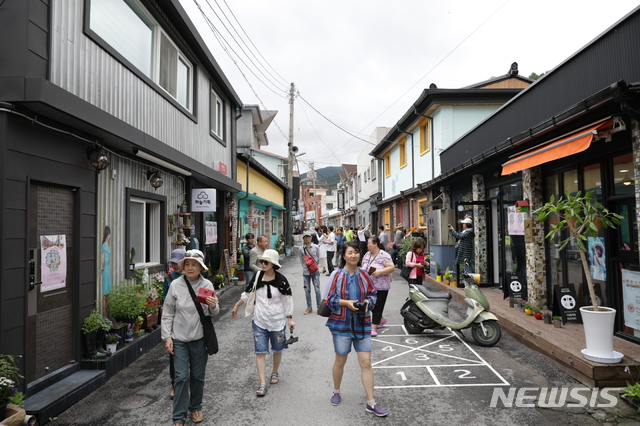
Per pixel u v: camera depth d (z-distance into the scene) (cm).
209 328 408
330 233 1614
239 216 1695
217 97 1241
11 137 415
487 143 986
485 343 646
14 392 385
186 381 395
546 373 527
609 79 562
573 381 497
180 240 940
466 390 480
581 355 502
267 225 2428
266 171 2044
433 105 1585
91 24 574
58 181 491
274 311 494
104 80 589
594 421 399
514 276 830
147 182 777
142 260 779
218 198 1351
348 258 441
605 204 606
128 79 664
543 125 616
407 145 2019
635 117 456
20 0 435
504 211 1002
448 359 592
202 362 416
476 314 653
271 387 501
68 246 520
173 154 777
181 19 837
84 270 543
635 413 412
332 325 442
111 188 643
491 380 509
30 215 452
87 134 543
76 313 524
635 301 557
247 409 441
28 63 434
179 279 416
